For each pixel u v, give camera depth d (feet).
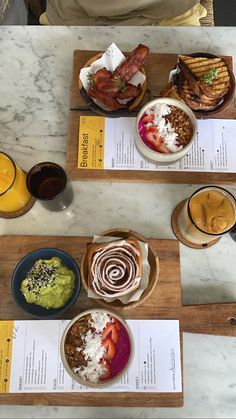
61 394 2.20
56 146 2.67
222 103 2.52
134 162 2.56
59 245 2.42
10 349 2.24
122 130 2.60
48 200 2.27
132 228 2.52
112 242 2.08
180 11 3.43
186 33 2.88
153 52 2.82
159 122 2.38
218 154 2.58
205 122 2.63
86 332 2.06
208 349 2.35
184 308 2.33
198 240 2.41
